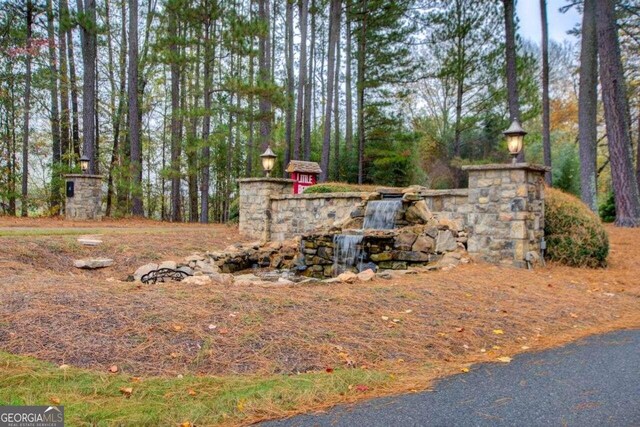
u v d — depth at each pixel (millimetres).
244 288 4250
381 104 19453
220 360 2764
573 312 4277
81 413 2096
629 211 10844
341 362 2871
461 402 2371
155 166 22703
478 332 3555
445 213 7184
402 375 2762
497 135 18828
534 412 2242
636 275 6254
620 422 2125
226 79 15109
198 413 2176
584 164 11461
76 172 15766
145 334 2963
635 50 17234
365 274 5340
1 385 2295
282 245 8875
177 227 11703
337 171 20500
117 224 12078
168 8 14672
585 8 11625
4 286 3814
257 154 16703
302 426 2096
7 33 15320
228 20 15164
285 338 3096
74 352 2697
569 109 23312
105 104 18266
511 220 6191
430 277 5281
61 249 6781
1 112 17016
